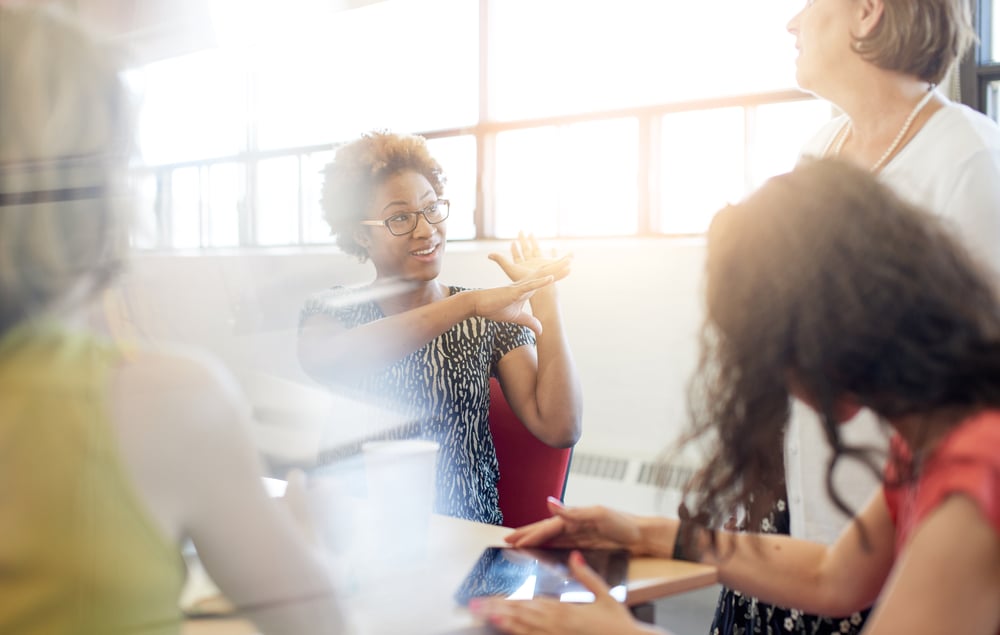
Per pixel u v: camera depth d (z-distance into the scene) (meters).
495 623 0.78
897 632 0.66
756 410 0.80
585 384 2.55
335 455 0.92
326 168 1.53
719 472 0.88
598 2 3.23
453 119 3.29
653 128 3.00
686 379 0.92
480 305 1.52
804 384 0.78
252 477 0.66
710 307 0.83
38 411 0.57
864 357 0.73
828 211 0.77
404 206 1.56
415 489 0.95
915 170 1.27
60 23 0.60
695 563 0.99
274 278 0.79
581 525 1.04
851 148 1.40
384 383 1.42
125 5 0.64
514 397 1.58
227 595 0.66
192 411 0.62
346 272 1.56
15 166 0.58
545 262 1.66
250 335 0.73
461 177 3.41
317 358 1.41
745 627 1.14
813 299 0.75
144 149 0.64
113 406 0.59
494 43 3.75
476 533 1.10
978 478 0.67
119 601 0.57
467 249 3.27
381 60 2.64
